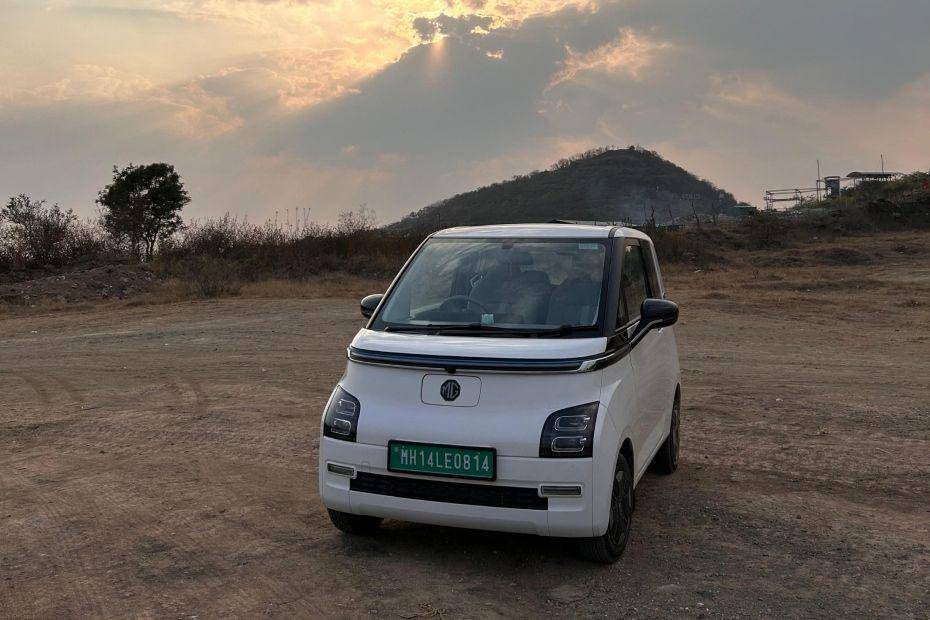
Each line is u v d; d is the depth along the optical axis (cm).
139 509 546
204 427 787
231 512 538
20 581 428
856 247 3456
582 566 445
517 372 419
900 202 4550
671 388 616
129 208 3303
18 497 577
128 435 763
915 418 802
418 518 429
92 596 408
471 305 488
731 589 416
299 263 2725
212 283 2214
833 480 612
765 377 1041
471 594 409
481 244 537
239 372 1104
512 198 17338
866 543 482
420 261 538
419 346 446
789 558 459
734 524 516
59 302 2133
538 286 492
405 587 417
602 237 530
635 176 18200
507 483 411
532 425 412
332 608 393
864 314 1741
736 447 705
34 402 930
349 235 3023
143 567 446
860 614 389
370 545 476
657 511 541
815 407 854
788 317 1692
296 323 1622
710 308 1809
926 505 556
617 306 481
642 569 442
